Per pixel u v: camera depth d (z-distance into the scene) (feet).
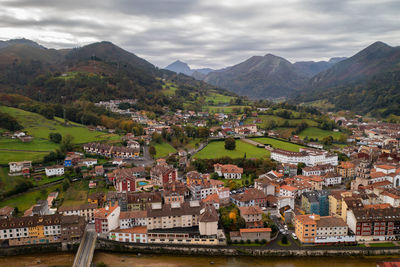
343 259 612.29
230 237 654.94
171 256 634.02
